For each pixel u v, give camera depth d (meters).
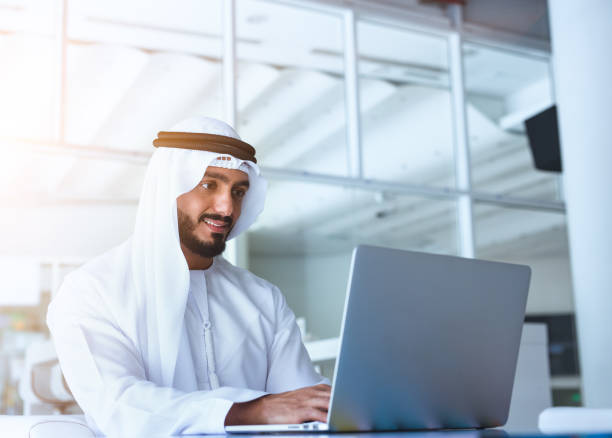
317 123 5.76
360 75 6.03
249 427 1.18
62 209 6.18
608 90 4.36
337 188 5.82
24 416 1.50
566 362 6.68
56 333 1.54
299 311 5.59
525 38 6.60
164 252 1.60
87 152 5.02
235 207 1.77
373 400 1.14
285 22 5.71
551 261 6.71
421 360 1.18
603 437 0.81
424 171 6.14
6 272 6.70
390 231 5.95
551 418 1.48
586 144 4.40
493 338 1.30
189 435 1.22
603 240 4.29
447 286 1.20
